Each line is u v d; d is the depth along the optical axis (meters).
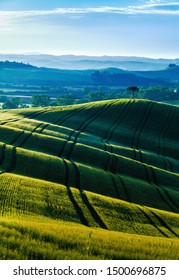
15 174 60.31
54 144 88.25
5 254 14.95
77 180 65.06
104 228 44.22
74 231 23.05
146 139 121.38
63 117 129.38
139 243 22.41
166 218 52.50
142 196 64.94
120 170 81.12
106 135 118.50
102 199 54.41
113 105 144.38
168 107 146.50
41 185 54.81
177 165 100.69
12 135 89.19
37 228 19.88
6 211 40.72
